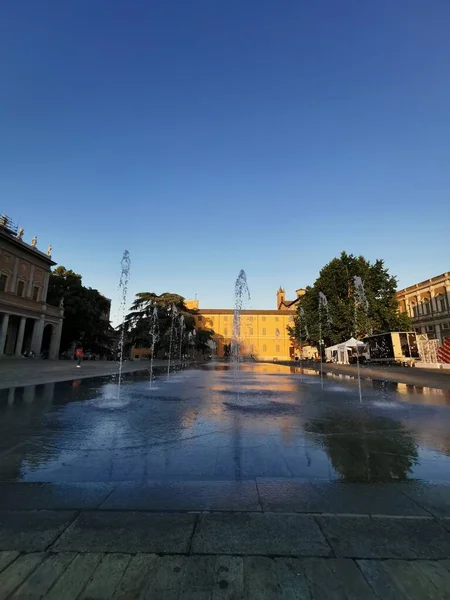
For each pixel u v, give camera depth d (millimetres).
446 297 51094
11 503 2820
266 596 1757
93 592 1781
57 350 44906
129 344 50688
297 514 2619
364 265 41625
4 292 35719
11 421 6266
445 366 26672
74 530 2367
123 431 5535
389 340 32875
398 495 3016
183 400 9117
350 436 5270
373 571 1954
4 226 36938
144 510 2691
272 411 7508
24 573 1919
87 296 51469
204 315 90188
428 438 5164
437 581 1876
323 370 26859
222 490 3102
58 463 3980
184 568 1969
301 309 49562
